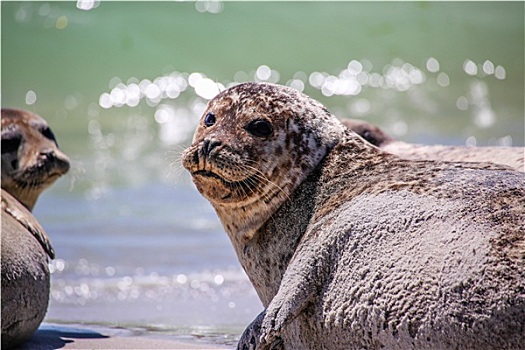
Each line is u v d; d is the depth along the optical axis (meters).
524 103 73.75
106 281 37.75
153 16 80.88
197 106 70.00
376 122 69.81
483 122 69.81
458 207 18.94
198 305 34.38
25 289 26.39
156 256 41.31
